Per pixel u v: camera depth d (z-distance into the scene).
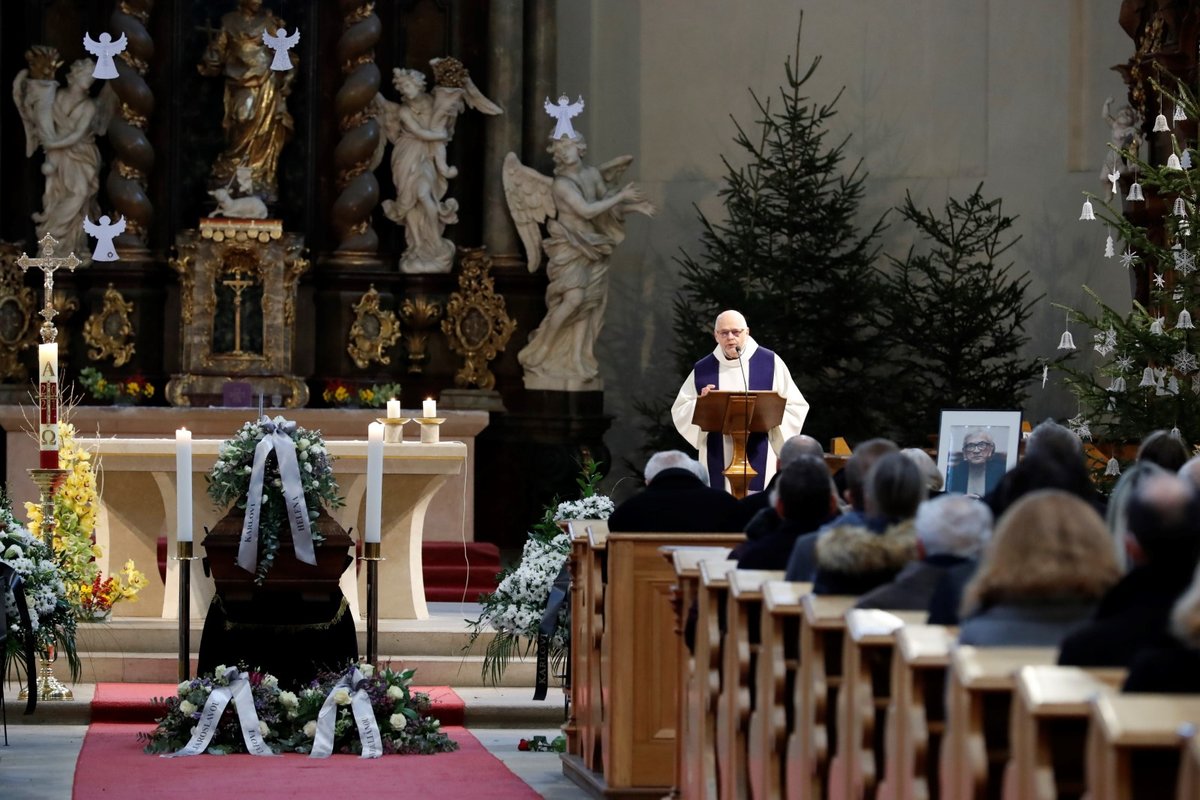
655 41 22.55
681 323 20.62
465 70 21.34
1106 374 14.20
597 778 9.80
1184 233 13.95
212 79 21.19
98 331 20.81
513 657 14.48
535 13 21.75
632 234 22.39
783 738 6.91
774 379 13.69
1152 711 4.00
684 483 9.68
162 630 14.37
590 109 22.50
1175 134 16.12
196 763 10.80
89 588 14.15
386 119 21.34
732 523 9.58
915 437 20.08
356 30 21.02
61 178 20.67
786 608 6.80
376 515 11.73
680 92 22.47
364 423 19.53
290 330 20.62
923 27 21.92
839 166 21.98
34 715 12.70
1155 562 4.80
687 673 8.76
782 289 20.02
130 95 20.53
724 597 7.96
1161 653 4.30
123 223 17.55
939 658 5.23
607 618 9.76
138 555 15.40
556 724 13.18
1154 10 16.92
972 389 20.02
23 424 18.64
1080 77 21.36
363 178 21.09
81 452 14.02
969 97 21.78
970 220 20.72
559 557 12.16
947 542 6.09
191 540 11.98
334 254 21.27
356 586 15.09
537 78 21.73
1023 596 5.11
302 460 11.93
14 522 11.58
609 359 22.31
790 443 8.86
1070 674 4.46
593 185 21.05
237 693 11.43
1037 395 21.19
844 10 22.14
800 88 22.20
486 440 21.39
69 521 13.87
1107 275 21.11
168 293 21.12
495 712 13.12
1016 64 21.61
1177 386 13.84
